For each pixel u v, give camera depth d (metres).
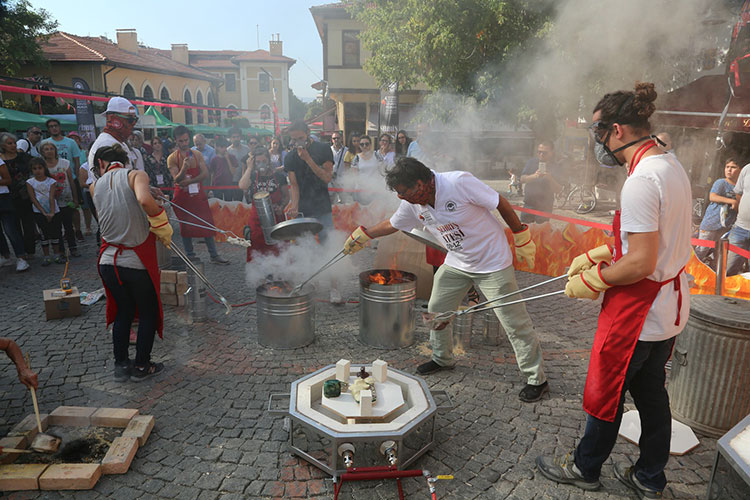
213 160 9.47
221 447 2.89
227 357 4.04
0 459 2.63
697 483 2.64
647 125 2.12
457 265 3.46
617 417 2.36
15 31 25.00
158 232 3.30
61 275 6.32
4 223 6.31
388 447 2.58
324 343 4.34
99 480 2.60
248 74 50.59
